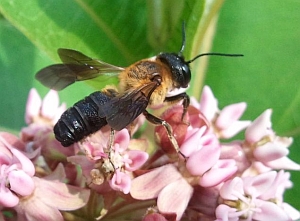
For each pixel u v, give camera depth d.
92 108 0.05
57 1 0.06
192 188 0.05
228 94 0.07
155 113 0.06
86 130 0.05
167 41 0.06
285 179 0.06
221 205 0.05
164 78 0.06
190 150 0.05
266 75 0.07
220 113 0.06
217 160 0.05
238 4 0.07
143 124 0.06
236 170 0.06
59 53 0.06
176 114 0.06
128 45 0.06
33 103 0.06
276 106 0.07
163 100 0.06
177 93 0.06
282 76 0.07
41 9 0.06
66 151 0.06
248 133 0.06
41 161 0.06
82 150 0.05
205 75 0.07
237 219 0.05
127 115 0.05
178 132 0.06
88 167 0.05
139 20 0.06
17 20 0.06
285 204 0.06
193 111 0.06
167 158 0.06
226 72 0.07
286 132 0.07
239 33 0.07
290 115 0.07
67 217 0.05
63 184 0.05
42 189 0.05
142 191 0.05
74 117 0.05
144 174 0.05
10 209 0.05
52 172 0.06
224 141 0.07
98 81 0.06
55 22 0.06
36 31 0.06
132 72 0.06
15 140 0.06
